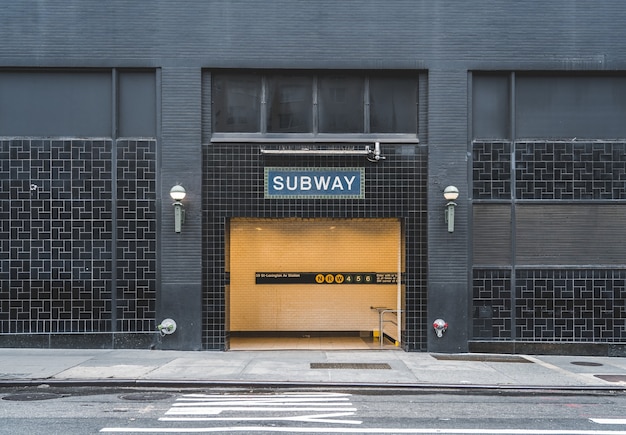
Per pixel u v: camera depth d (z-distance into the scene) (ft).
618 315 48.57
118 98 48.57
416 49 48.83
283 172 48.73
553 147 49.21
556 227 48.96
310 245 56.34
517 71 49.21
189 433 25.59
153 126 48.65
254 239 56.39
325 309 56.34
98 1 48.26
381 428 26.71
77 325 47.55
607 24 49.06
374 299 56.08
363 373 39.37
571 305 48.60
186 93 48.29
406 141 48.85
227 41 48.44
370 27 48.83
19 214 47.75
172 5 48.42
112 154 48.21
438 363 43.57
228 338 49.67
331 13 48.80
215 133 49.11
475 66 48.85
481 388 36.17
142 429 26.20
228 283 49.78
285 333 56.08
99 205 48.01
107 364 41.19
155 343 47.67
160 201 48.08
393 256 55.88
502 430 26.63
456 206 48.49
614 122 49.55
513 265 48.62
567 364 44.19
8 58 47.65
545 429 26.91
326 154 48.65
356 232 56.29
